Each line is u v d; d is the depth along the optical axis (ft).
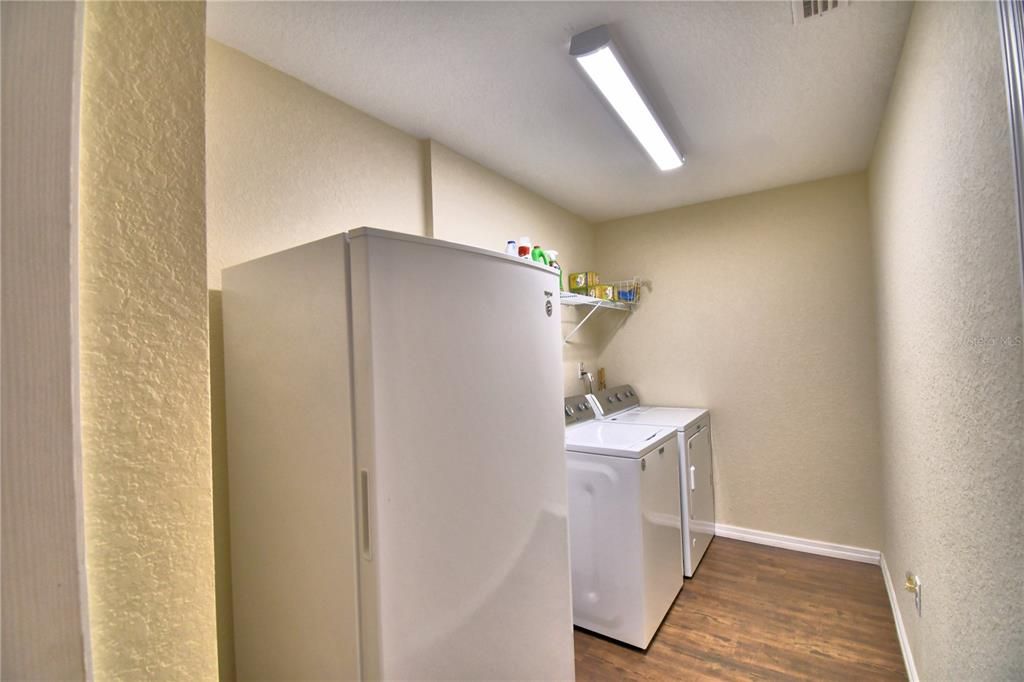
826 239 8.80
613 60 4.64
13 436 1.18
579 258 10.79
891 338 6.43
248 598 3.90
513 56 4.79
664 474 7.22
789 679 5.51
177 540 1.71
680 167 8.00
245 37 4.36
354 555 3.00
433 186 6.61
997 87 2.57
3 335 1.18
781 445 9.25
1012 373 2.60
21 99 1.22
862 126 6.59
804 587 7.57
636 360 10.91
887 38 4.65
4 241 1.18
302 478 3.37
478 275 3.67
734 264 9.73
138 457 1.61
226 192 4.38
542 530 4.33
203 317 1.83
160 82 1.74
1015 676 2.67
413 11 4.10
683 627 6.64
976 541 3.23
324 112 5.33
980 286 2.99
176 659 1.69
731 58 4.94
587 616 6.77
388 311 3.02
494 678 3.69
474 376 3.60
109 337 1.55
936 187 3.81
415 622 3.08
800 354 9.07
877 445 8.35
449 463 3.37
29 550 1.20
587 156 7.38
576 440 7.17
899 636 6.08
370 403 2.92
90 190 1.52
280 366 3.55
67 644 1.26
